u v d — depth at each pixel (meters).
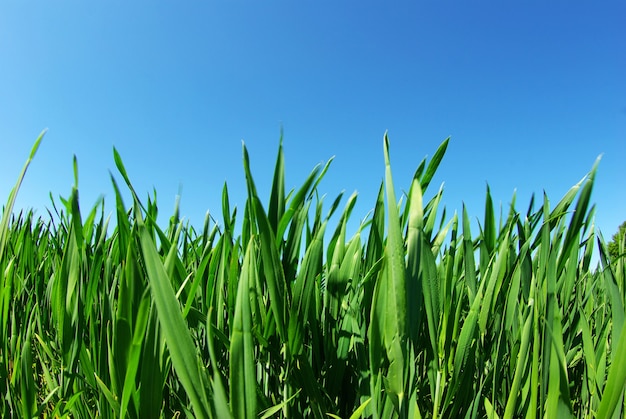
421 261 0.29
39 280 0.69
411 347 0.28
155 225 0.41
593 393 0.35
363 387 0.34
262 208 0.29
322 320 0.42
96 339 0.38
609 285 0.32
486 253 0.41
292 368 0.34
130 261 0.30
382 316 0.29
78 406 0.40
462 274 0.47
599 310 0.47
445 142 0.34
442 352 0.34
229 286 0.37
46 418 0.43
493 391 0.35
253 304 0.35
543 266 0.33
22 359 0.39
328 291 0.39
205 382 0.27
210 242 0.48
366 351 0.36
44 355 0.52
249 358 0.27
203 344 0.43
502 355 0.36
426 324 0.37
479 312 0.36
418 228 0.29
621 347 0.25
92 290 0.41
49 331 0.60
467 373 0.33
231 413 0.26
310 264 0.34
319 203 0.45
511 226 0.38
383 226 0.38
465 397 0.34
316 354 0.37
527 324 0.32
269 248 0.30
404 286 0.27
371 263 0.38
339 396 0.39
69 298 0.38
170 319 0.26
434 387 0.34
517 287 0.36
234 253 0.37
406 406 0.28
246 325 0.27
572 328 0.42
